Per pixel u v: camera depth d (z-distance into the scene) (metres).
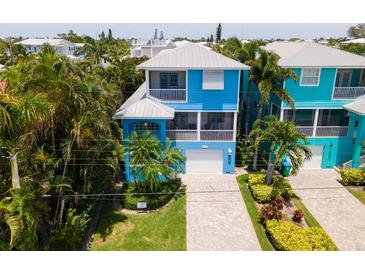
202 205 20.44
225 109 23.81
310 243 15.65
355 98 24.75
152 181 19.58
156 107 22.55
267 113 28.66
